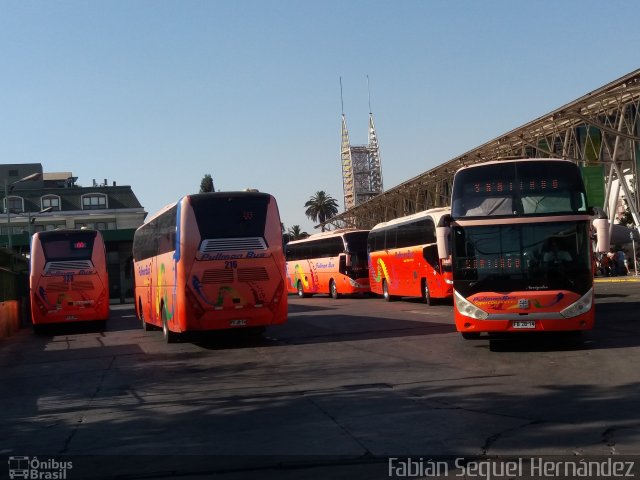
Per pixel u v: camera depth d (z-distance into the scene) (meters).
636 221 32.41
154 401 10.66
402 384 10.80
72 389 12.50
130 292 64.88
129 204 85.75
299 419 8.70
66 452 7.75
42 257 26.59
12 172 91.62
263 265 17.25
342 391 10.50
